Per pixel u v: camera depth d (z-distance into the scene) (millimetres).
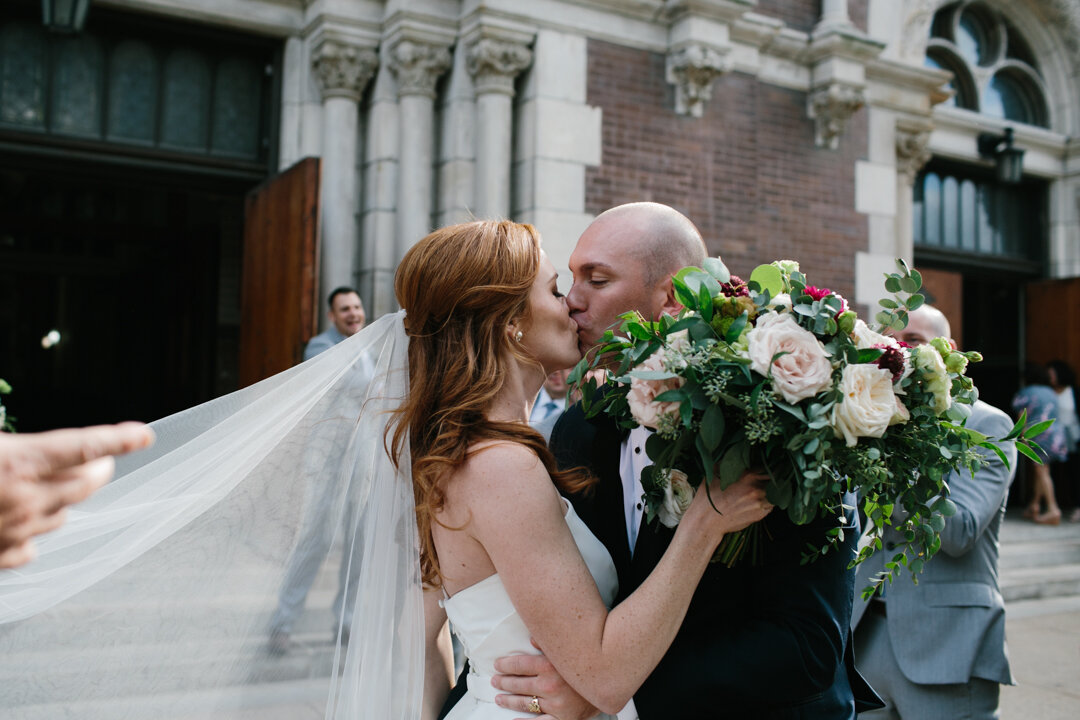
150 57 5895
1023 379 9922
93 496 1431
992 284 10594
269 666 1423
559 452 1803
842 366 1316
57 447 729
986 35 9547
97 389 12742
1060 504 9570
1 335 13031
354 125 6008
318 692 1427
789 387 1235
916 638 2402
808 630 1404
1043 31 9625
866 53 7066
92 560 1395
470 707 1511
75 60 5699
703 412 1301
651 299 1717
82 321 13055
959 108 9148
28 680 1338
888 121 7566
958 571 2447
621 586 1573
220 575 1433
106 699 1361
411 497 1478
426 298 1537
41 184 9445
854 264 7285
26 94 5582
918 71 7590
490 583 1441
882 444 1328
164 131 5934
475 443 1408
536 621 1328
